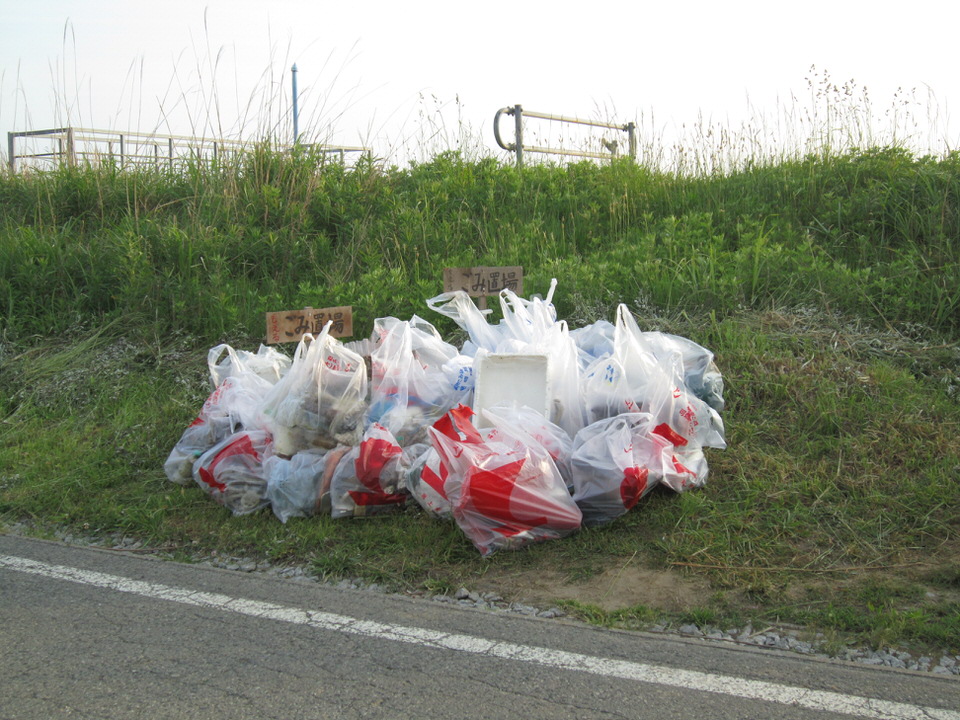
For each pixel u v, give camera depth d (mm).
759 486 4594
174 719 2805
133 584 3951
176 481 5223
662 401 4734
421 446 4938
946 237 6949
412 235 8164
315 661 3186
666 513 4375
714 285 6629
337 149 9648
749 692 2926
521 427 4629
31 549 4438
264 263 8070
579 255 8180
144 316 7500
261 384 5516
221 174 9188
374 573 3996
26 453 5812
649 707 2840
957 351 5672
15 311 7680
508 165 9570
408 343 5301
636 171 9289
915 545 4047
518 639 3354
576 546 4191
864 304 6348
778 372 5617
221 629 3469
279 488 4672
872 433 4984
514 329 5664
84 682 3043
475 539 4180
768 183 8477
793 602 3617
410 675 3072
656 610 3605
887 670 3072
